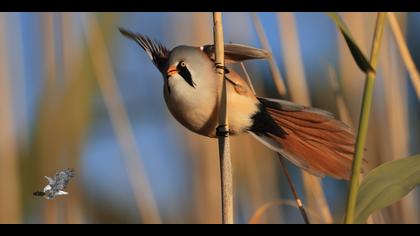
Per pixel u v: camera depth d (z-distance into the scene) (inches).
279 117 218.2
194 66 202.7
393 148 293.1
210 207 329.7
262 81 331.6
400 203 294.5
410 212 294.0
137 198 306.5
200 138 337.4
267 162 328.8
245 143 324.2
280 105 215.2
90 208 352.2
